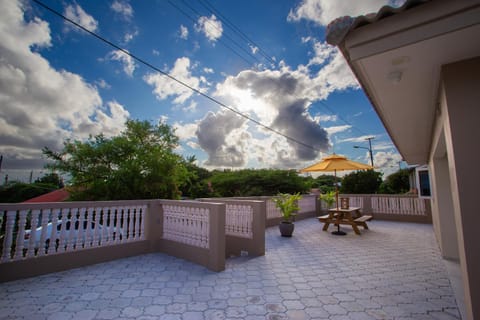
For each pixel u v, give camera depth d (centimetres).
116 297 321
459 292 346
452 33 175
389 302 315
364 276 411
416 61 216
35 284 359
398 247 622
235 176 2017
